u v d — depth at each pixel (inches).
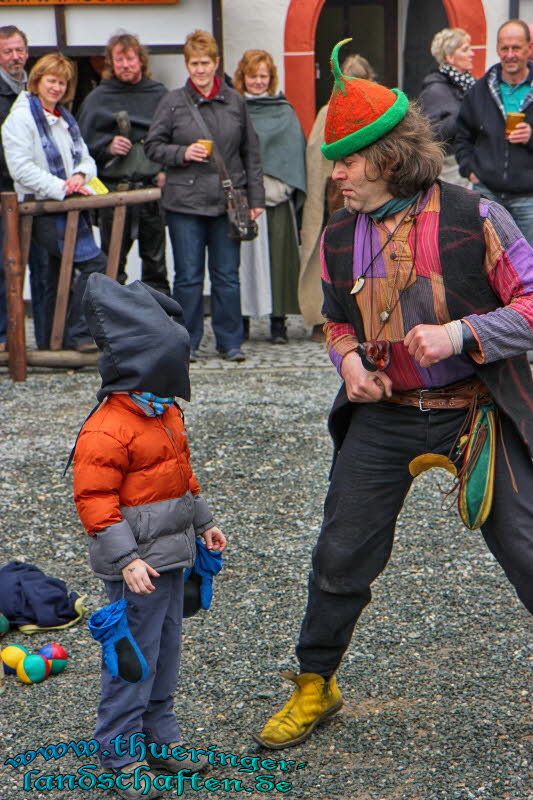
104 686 199.2
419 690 234.8
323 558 208.8
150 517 194.9
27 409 474.6
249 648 256.1
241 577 297.3
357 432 207.6
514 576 193.3
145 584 189.0
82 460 190.7
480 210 184.7
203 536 212.7
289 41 688.4
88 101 562.6
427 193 188.9
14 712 231.6
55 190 510.6
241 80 574.9
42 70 506.9
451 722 221.3
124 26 633.6
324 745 215.0
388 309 191.8
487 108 527.5
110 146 561.6
